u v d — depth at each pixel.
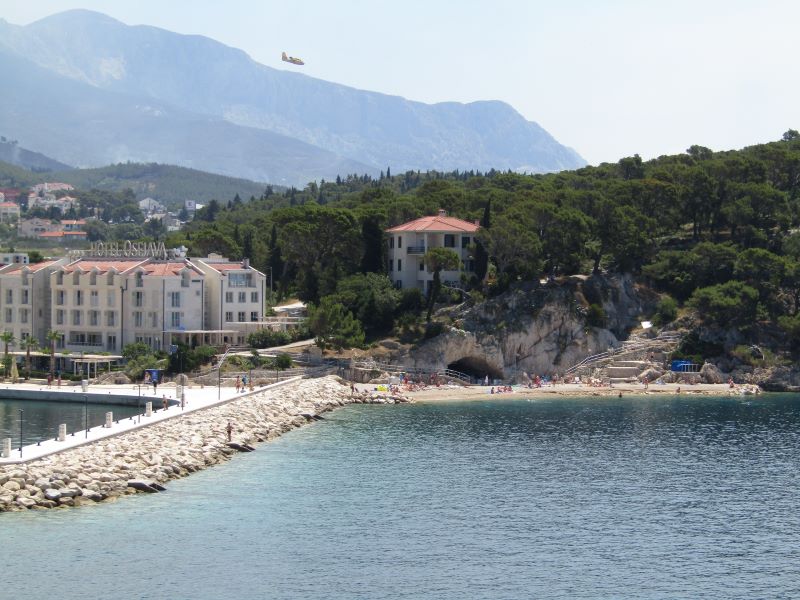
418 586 96.69
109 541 106.31
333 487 133.25
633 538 113.00
